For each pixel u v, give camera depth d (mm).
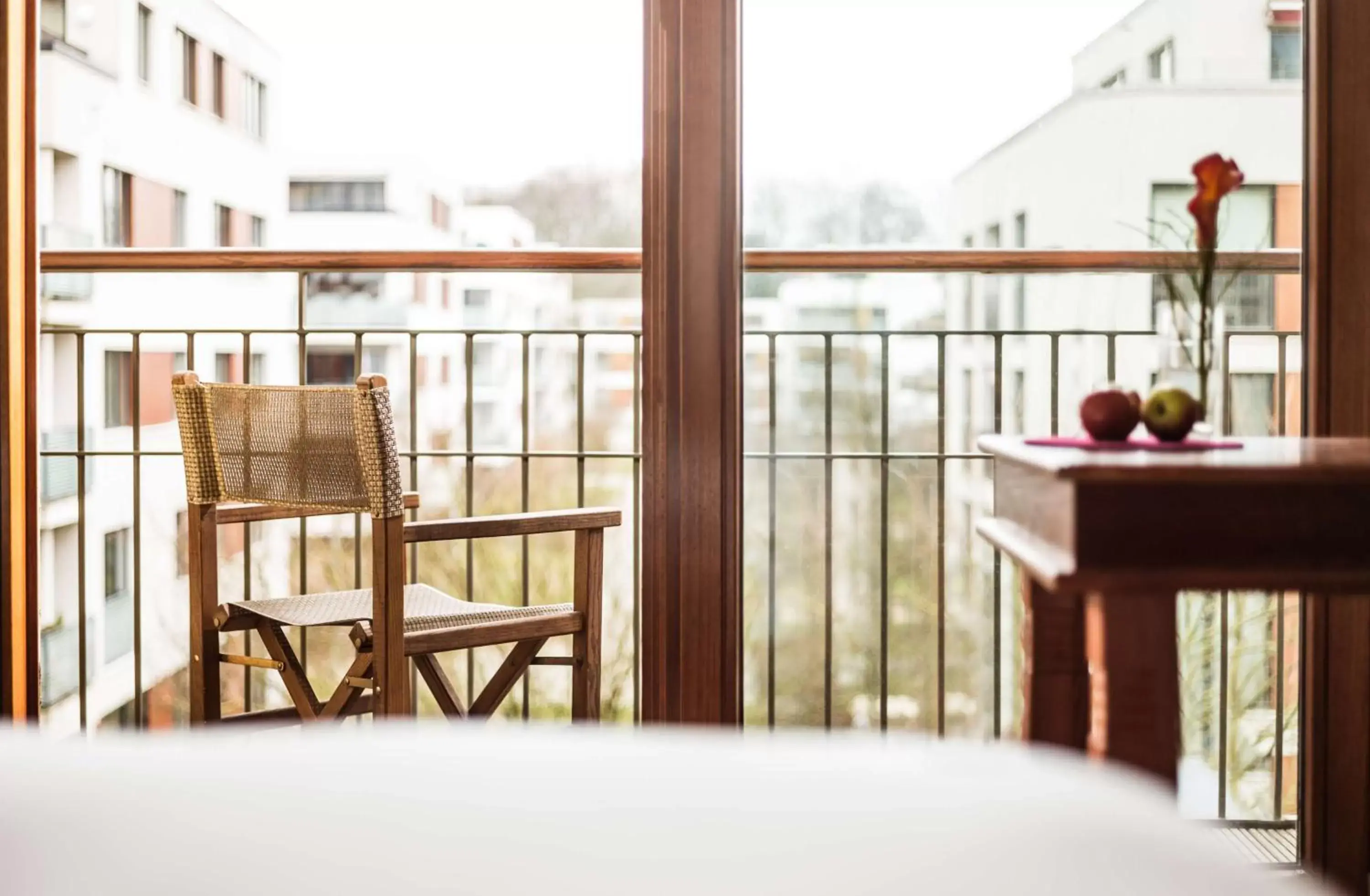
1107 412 1552
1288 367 2406
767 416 2549
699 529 2023
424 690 2859
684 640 2025
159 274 2504
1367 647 1981
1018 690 2607
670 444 2031
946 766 677
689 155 2006
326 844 567
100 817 606
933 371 2555
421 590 2184
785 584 2588
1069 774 667
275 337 2639
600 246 2441
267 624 1962
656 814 599
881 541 2586
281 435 1891
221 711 1999
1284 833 2244
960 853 547
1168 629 1283
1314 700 2004
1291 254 2287
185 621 2799
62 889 539
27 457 2080
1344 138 1979
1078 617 1470
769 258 2326
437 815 599
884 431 2559
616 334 2619
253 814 604
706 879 529
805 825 583
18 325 2059
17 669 2049
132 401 2639
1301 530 1273
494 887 523
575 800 618
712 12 2004
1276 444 1562
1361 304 1976
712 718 2027
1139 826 581
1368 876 1980
